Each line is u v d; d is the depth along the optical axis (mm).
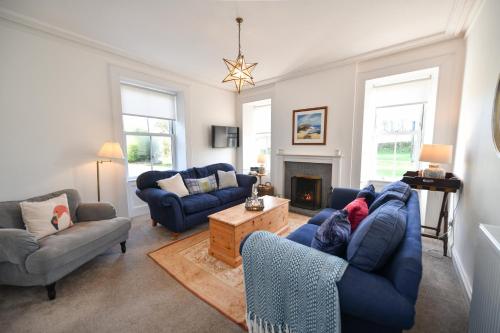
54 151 2689
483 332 1009
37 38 2500
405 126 3545
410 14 2250
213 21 2389
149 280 1949
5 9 2184
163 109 4035
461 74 2627
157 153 4027
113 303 1665
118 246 2598
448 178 2412
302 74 3986
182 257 2328
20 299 1701
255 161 5398
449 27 2455
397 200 1589
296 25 2461
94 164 3039
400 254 999
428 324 1444
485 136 1702
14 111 2395
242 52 3156
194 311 1590
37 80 2525
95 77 2994
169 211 2752
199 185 3518
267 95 4652
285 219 3012
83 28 2551
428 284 1866
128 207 3523
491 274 965
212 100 4676
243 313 1554
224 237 2221
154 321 1500
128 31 2609
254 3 2082
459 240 2162
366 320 974
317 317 988
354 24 2443
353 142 3559
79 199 2523
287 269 1082
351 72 3473
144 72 3521
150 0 2045
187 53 3195
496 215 1441
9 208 1971
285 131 4348
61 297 1727
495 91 1518
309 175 4125
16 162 2432
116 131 3223
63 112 2736
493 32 1680
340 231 1253
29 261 1596
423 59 2873
